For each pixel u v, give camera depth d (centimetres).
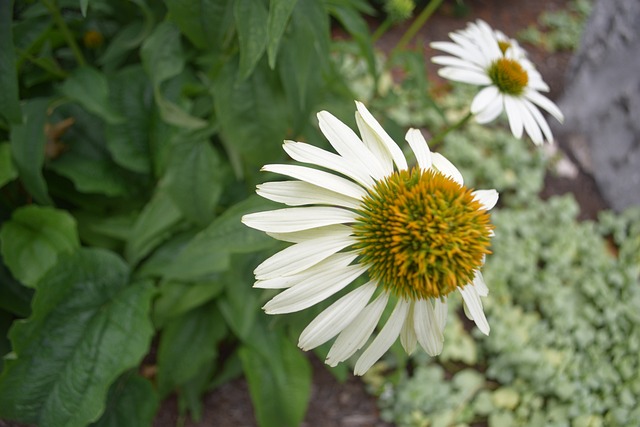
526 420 36
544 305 41
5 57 20
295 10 21
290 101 23
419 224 17
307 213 16
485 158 49
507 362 37
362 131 17
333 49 29
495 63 26
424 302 17
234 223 20
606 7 52
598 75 52
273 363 29
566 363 38
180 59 23
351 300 17
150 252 29
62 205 31
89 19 29
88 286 26
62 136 29
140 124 29
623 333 39
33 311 24
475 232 17
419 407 36
